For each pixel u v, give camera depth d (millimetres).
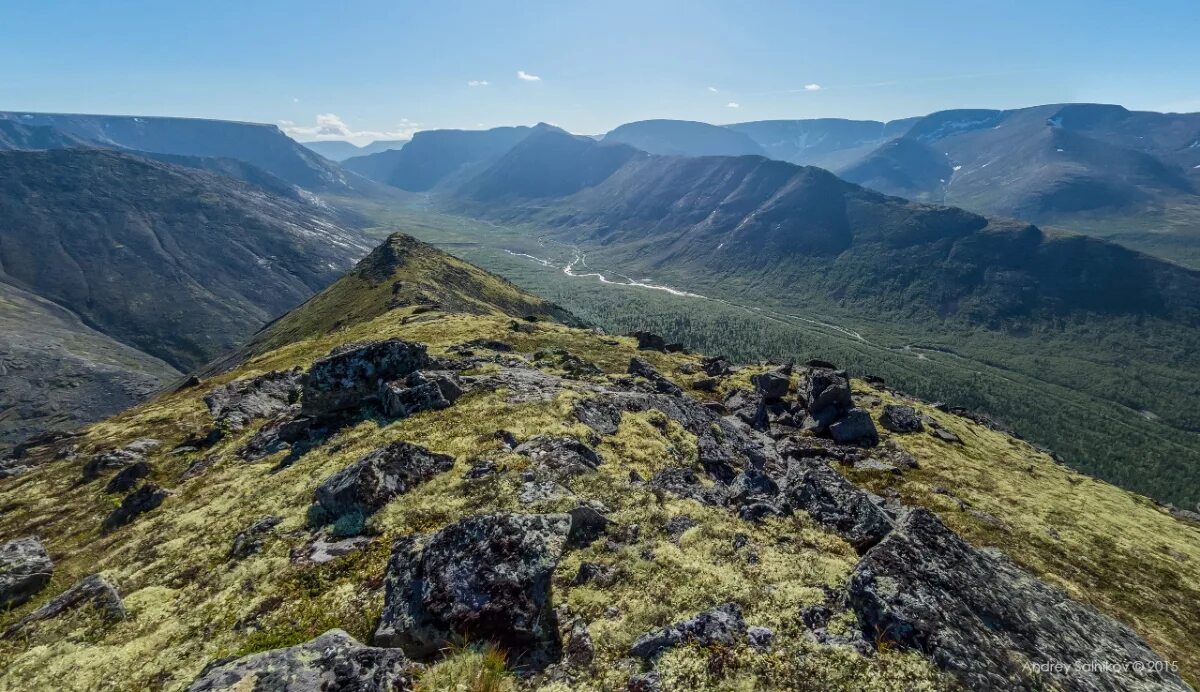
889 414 72188
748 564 18000
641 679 12695
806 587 16297
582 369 54938
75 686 15141
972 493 50438
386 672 12109
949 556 16594
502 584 14617
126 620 18500
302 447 34812
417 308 128750
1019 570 18000
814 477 25125
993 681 12562
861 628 14234
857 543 20797
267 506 25922
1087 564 40844
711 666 13000
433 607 14258
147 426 56812
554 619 15180
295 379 62000
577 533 19578
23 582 24156
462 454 27188
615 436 33062
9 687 15477
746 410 60656
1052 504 52281
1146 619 34562
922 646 13250
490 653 13094
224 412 52031
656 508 21906
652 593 16266
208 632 16719
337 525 21594
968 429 83938
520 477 23609
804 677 12664
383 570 18078
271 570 19562
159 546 24703
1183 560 44312
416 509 21609
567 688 12789
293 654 12688
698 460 33625
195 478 36719
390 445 24906
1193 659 30422
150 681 14859
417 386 37281
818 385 63156
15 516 38812
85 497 39938
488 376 41938
